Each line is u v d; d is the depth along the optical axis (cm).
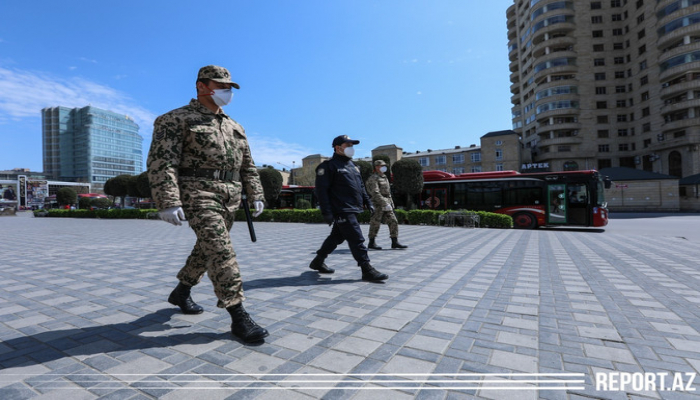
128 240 1072
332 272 512
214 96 263
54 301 375
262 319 309
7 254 762
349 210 456
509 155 5381
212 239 256
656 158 4425
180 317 316
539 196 1545
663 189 3538
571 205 1487
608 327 289
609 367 219
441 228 1418
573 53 5012
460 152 6384
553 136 5184
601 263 599
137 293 409
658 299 374
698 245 879
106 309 344
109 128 13550
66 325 297
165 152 245
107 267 588
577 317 314
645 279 473
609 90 5003
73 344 256
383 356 235
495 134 5616
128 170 14275
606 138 4978
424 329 284
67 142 13375
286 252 744
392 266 564
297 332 278
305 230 1391
